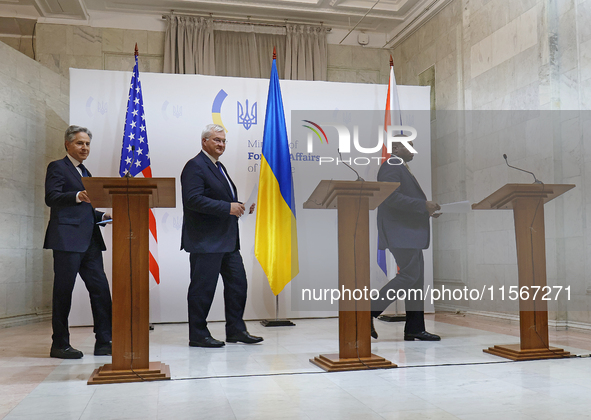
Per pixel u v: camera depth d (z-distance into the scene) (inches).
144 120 214.2
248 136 232.7
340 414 85.4
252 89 234.8
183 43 290.8
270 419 83.0
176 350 151.8
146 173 211.0
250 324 219.3
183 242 161.6
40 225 250.5
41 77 252.2
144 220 114.7
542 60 202.8
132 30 292.7
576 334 182.7
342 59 318.0
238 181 230.4
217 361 133.5
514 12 219.0
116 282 114.1
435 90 280.4
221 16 298.5
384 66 323.6
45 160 254.1
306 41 308.8
